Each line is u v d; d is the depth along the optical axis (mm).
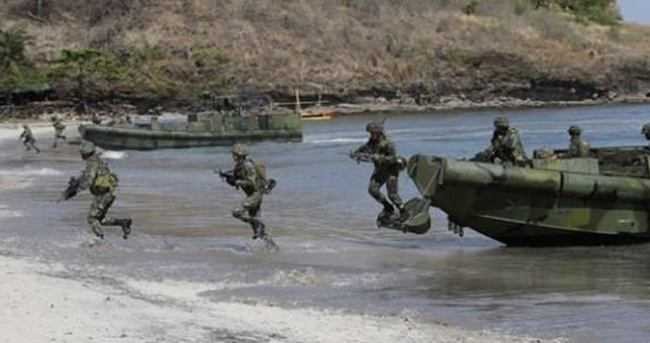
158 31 125625
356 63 130375
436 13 144125
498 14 148750
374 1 140750
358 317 15125
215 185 38062
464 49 135875
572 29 151875
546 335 14039
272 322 14438
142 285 17547
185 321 14203
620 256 21406
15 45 114000
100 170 22984
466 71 133750
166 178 41625
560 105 129875
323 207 30781
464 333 14062
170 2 129625
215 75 120000
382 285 18078
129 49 121188
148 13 128000
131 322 13914
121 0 129750
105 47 122938
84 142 23312
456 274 19234
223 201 32406
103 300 15453
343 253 21875
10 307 14477
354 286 17953
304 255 21547
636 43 154500
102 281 17797
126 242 23000
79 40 124562
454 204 21719
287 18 132250
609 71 138125
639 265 20203
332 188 36594
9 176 42812
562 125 86062
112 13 129250
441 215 28609
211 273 19141
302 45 129750
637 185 22297
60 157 55000
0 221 27156
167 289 17281
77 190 22875
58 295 15617
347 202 32031
